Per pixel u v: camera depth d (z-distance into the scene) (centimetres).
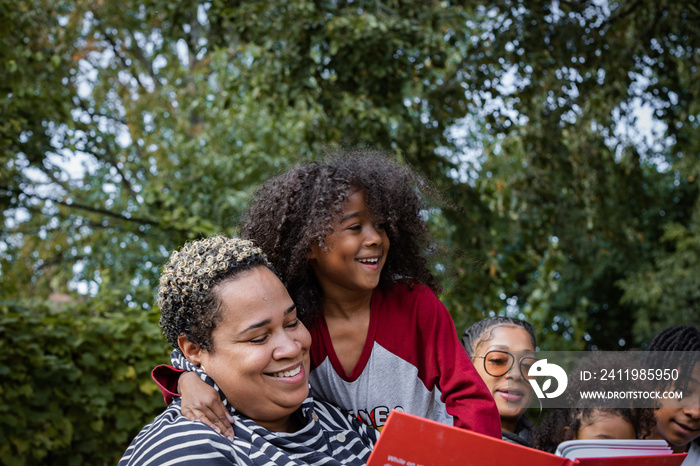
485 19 601
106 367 420
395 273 181
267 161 730
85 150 628
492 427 164
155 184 738
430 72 510
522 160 728
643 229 1272
